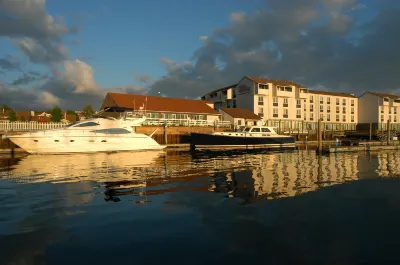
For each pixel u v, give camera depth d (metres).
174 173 15.52
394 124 79.31
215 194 10.44
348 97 78.00
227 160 22.69
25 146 26.52
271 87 63.03
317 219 7.68
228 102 68.38
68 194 10.51
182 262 5.32
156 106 49.75
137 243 6.13
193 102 57.66
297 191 10.97
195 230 6.86
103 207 8.78
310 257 5.52
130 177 14.22
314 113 71.19
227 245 6.04
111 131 29.78
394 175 14.94
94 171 16.28
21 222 7.46
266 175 14.84
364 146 34.03
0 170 16.78
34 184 12.45
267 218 7.74
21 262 5.33
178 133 43.56
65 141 27.77
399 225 7.25
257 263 5.29
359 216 7.94
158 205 8.98
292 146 42.12
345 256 5.57
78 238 6.41
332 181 13.11
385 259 5.45
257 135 39.31
